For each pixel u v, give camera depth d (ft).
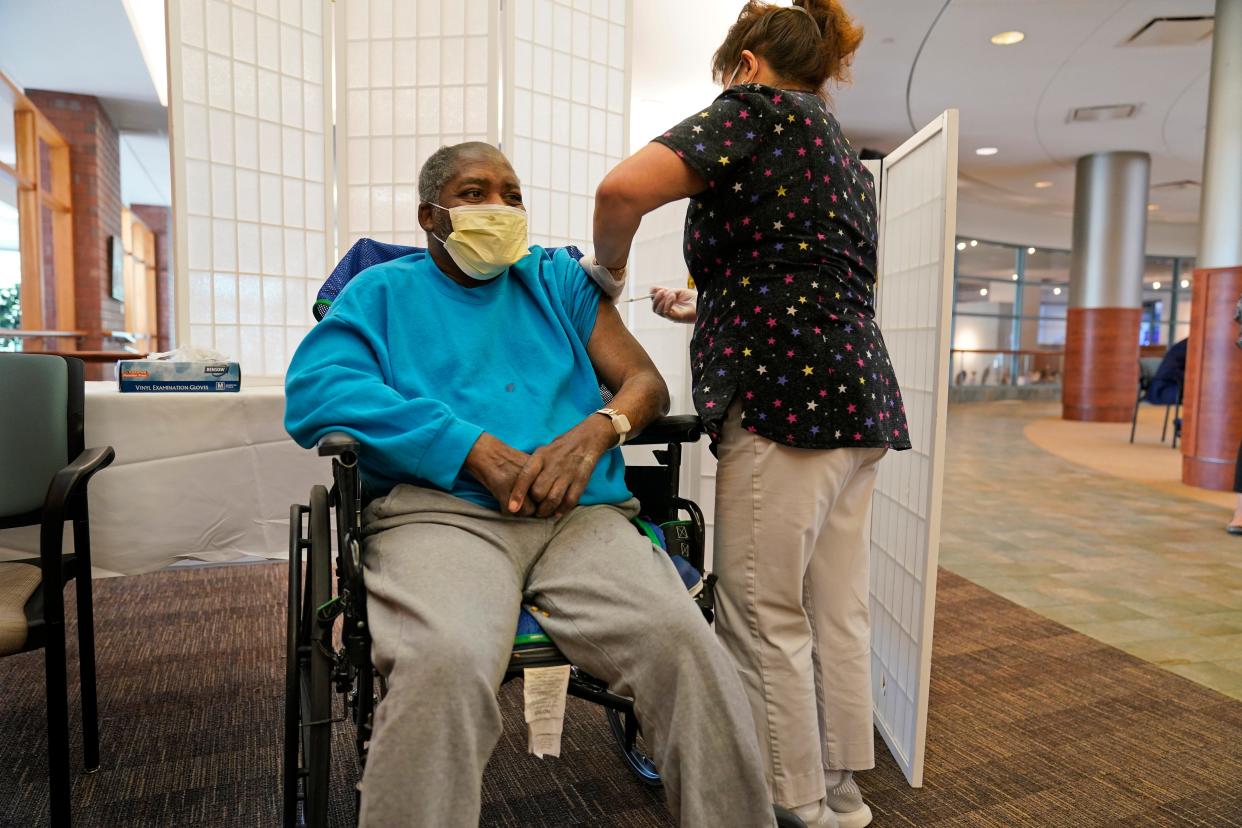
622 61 12.22
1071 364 35.35
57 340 27.71
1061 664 7.58
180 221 9.48
